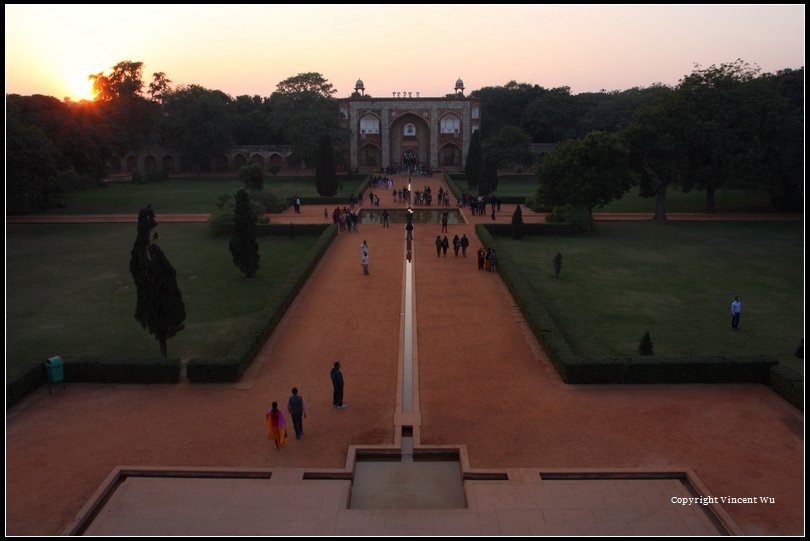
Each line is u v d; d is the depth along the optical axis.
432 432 13.53
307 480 11.79
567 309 22.80
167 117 73.31
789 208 46.16
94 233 37.88
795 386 14.59
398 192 57.25
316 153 70.44
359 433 13.55
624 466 12.12
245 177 45.09
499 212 46.12
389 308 22.23
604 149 36.88
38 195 41.22
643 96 74.25
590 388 15.74
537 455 12.56
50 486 11.51
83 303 23.55
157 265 16.47
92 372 15.98
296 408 13.09
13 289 25.45
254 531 10.07
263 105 87.69
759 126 40.62
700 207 49.56
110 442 13.12
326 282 25.86
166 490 11.35
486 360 17.55
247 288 25.59
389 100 76.88
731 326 20.92
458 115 77.25
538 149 79.56
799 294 24.72
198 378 16.02
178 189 63.62
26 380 15.23
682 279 27.05
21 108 47.88
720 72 40.81
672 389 15.67
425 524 10.29
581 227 37.62
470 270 28.02
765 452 12.64
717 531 10.12
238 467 12.10
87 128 51.28
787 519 10.40
